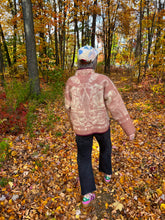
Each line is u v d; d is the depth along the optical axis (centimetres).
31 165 241
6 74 717
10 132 327
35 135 331
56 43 1156
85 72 132
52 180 212
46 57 812
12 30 952
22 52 834
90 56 131
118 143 296
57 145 297
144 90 660
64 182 208
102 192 190
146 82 691
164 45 600
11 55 1062
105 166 186
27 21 503
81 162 160
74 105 137
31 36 511
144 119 388
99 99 132
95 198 182
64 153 271
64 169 232
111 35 1415
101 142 164
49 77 901
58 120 409
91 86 130
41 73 926
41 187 200
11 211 167
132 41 1255
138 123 371
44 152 272
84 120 137
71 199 183
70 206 175
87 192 161
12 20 823
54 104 537
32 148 286
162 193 179
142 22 746
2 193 190
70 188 198
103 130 145
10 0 1012
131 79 897
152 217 156
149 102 505
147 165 229
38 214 166
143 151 263
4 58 1098
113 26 1331
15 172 224
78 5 927
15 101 354
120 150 273
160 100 499
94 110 134
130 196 182
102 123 142
